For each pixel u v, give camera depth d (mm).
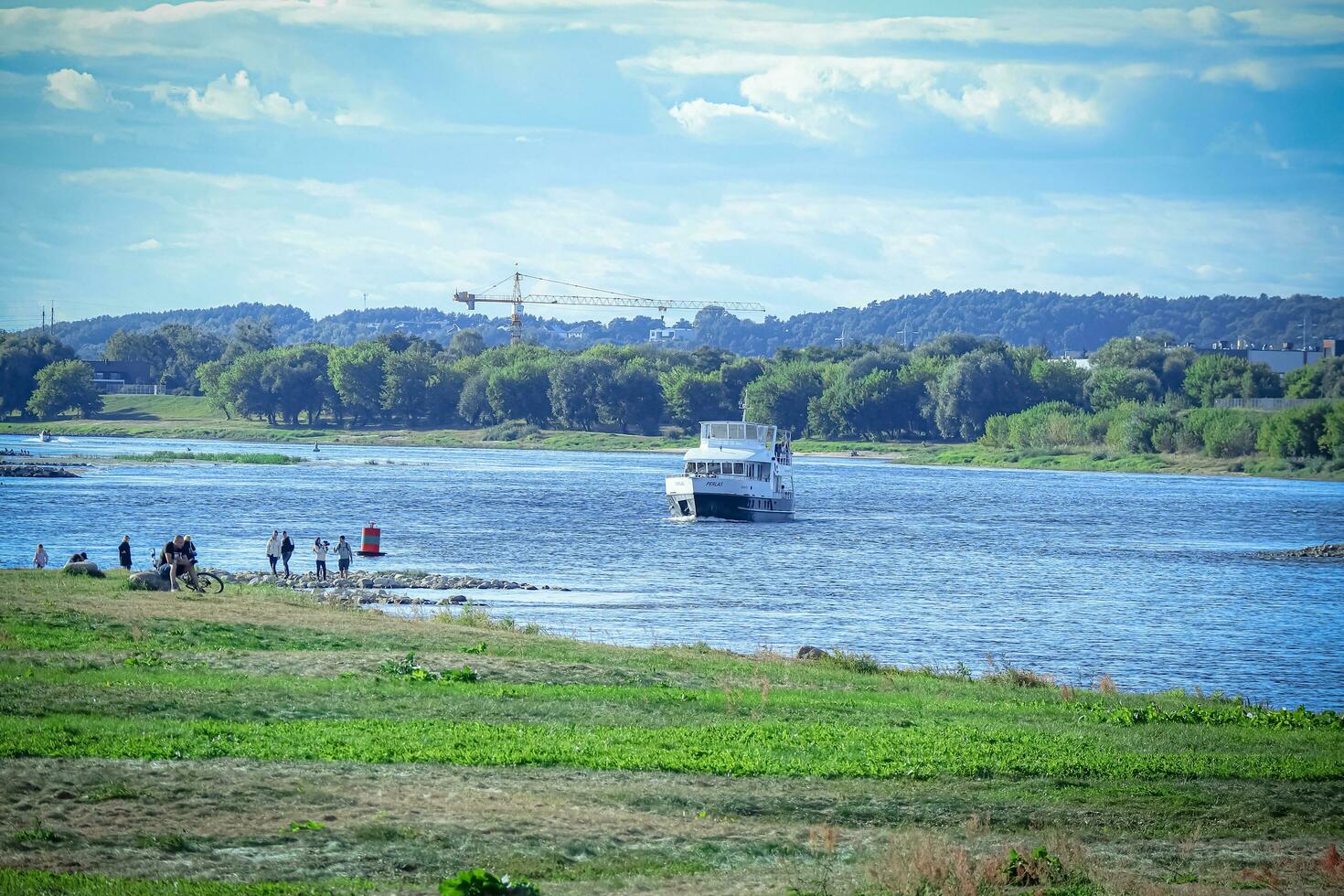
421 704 136750
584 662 174000
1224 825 111188
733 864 93375
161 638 165750
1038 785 119438
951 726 141375
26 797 96875
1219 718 156625
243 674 147125
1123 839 106625
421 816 99125
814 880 90250
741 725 135875
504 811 101750
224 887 81375
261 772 107562
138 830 91688
